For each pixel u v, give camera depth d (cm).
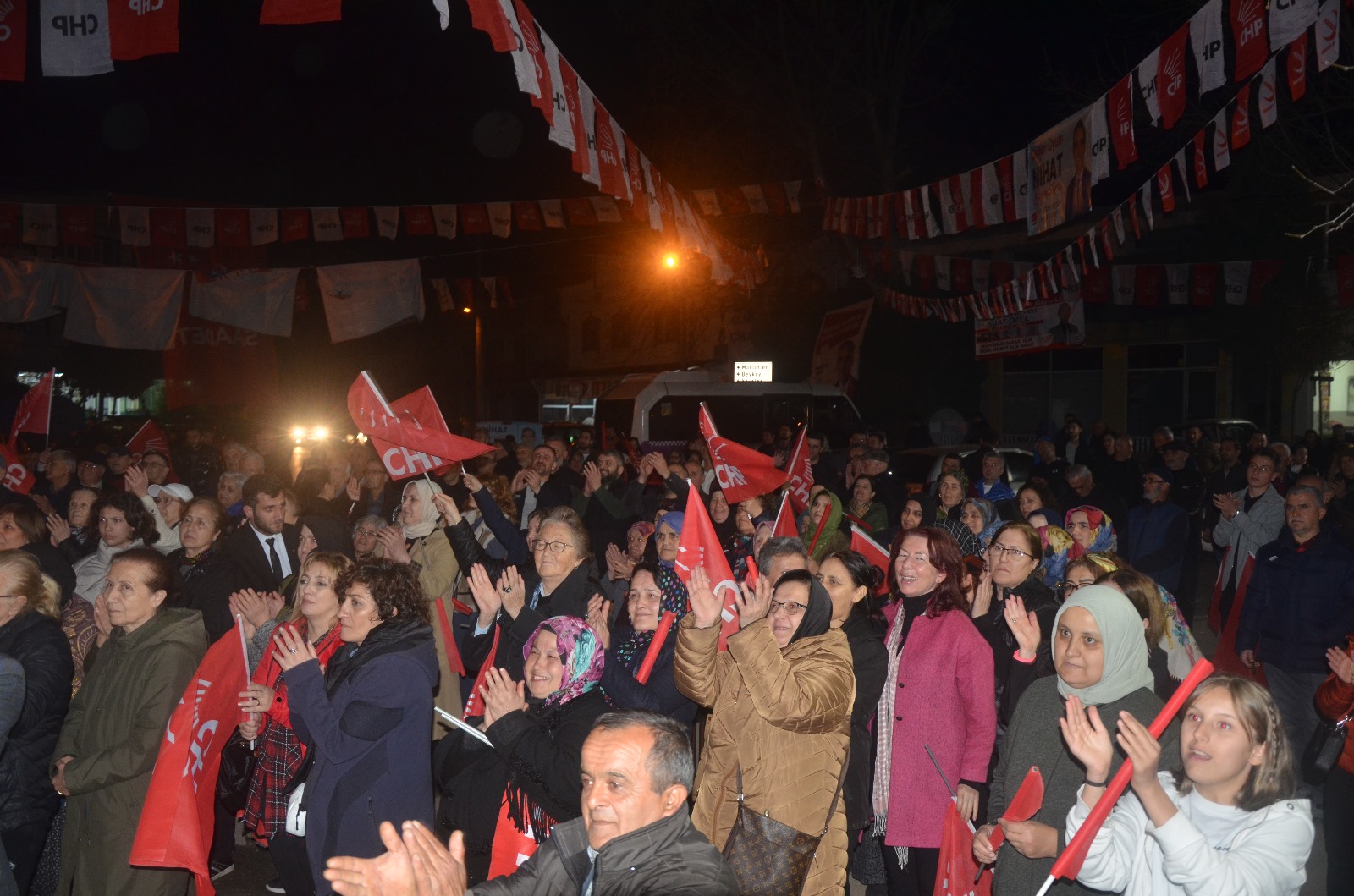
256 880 595
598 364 3769
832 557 480
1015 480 1572
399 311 1378
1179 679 499
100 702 462
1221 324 2370
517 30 500
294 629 410
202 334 1914
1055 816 354
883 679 464
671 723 274
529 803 383
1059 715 365
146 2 412
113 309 1332
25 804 453
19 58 429
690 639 367
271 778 467
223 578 631
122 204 1725
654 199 880
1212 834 296
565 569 511
